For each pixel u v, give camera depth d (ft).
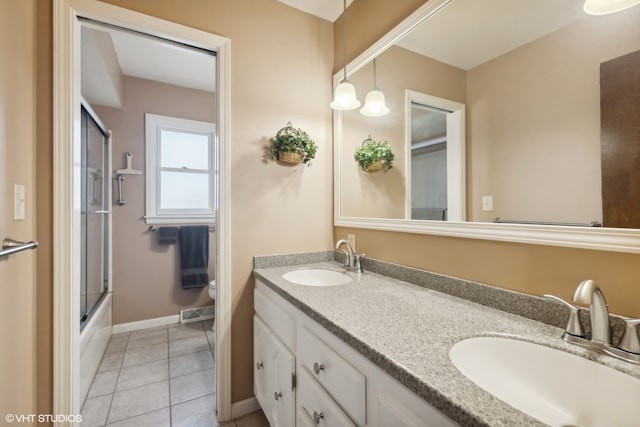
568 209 2.72
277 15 5.72
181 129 9.82
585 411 2.11
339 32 6.22
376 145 5.17
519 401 2.25
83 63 6.43
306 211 5.98
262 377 4.83
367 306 3.33
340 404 2.76
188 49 5.10
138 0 4.50
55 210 3.98
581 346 2.32
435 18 4.05
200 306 9.89
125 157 8.89
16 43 3.41
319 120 6.16
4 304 3.14
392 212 4.83
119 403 5.48
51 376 3.97
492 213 3.36
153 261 9.22
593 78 2.57
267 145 5.55
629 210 2.37
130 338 8.28
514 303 3.11
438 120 4.04
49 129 3.98
